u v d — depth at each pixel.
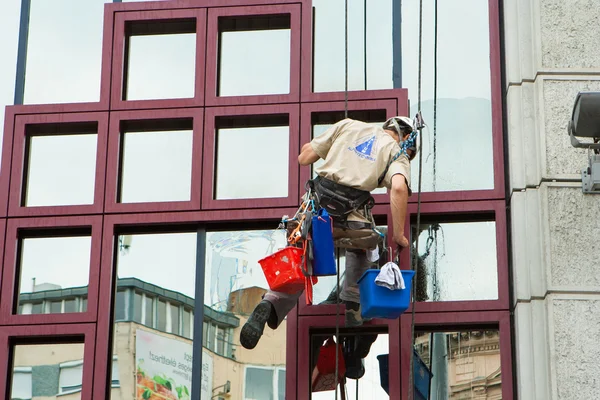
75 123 15.31
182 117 15.14
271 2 15.50
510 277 14.18
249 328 13.63
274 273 13.66
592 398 13.18
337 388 13.50
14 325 14.43
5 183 15.06
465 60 15.29
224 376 14.25
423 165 14.91
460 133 14.99
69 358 14.50
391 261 13.60
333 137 14.09
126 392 14.25
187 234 14.89
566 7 14.78
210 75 15.27
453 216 14.69
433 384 14.01
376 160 13.76
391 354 14.02
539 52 14.61
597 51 14.57
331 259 13.52
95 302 14.45
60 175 15.31
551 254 13.75
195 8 15.59
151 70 15.63
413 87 15.23
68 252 14.96
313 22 15.59
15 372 14.45
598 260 13.71
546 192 14.00
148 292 14.66
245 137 15.23
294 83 15.12
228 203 14.72
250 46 15.60
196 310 14.49
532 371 13.49
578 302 13.54
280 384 14.19
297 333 14.24
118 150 15.12
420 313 14.12
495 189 14.55
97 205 14.85
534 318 13.63
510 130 14.55
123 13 15.68
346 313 14.24
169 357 14.37
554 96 14.39
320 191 13.84
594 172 13.62
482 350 14.09
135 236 14.93
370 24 15.52
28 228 14.90
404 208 13.47
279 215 14.62
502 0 15.34
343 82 15.27
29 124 15.32
